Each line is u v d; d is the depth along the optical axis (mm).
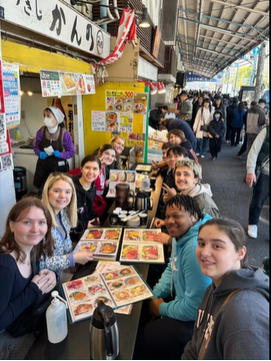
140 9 4926
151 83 5164
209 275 1060
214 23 9680
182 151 3057
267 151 3146
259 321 834
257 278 938
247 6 6836
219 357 931
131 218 2277
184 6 8844
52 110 3182
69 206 2002
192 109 9961
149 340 1491
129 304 1389
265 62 8945
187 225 1591
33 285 1406
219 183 5668
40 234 1422
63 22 2490
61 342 1178
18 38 2234
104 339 1065
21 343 1394
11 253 1395
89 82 3391
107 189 3234
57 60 2562
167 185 3139
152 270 2082
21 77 4039
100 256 1798
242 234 1091
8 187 1939
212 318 1021
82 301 1403
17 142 4355
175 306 1513
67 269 1888
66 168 3469
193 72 36938
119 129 4246
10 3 1696
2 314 1284
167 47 9156
